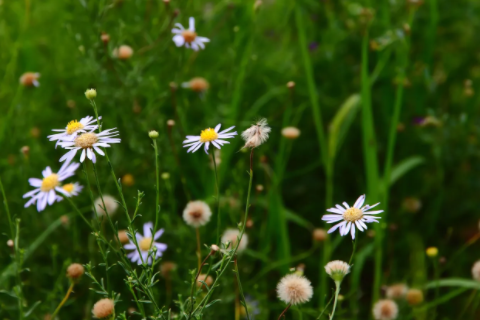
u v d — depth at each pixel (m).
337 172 0.87
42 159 0.81
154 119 0.80
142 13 0.87
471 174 0.87
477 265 0.71
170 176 0.80
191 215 0.68
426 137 0.86
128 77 0.78
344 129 0.81
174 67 0.84
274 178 0.79
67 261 0.71
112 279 0.75
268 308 0.75
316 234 0.77
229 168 0.85
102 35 0.78
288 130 0.79
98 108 0.81
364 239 0.82
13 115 0.84
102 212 0.71
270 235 0.78
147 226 0.69
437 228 0.86
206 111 0.84
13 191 0.79
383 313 0.70
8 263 0.76
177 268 0.75
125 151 0.81
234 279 0.72
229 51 0.86
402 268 0.82
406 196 0.87
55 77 0.87
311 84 0.81
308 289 0.62
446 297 0.72
